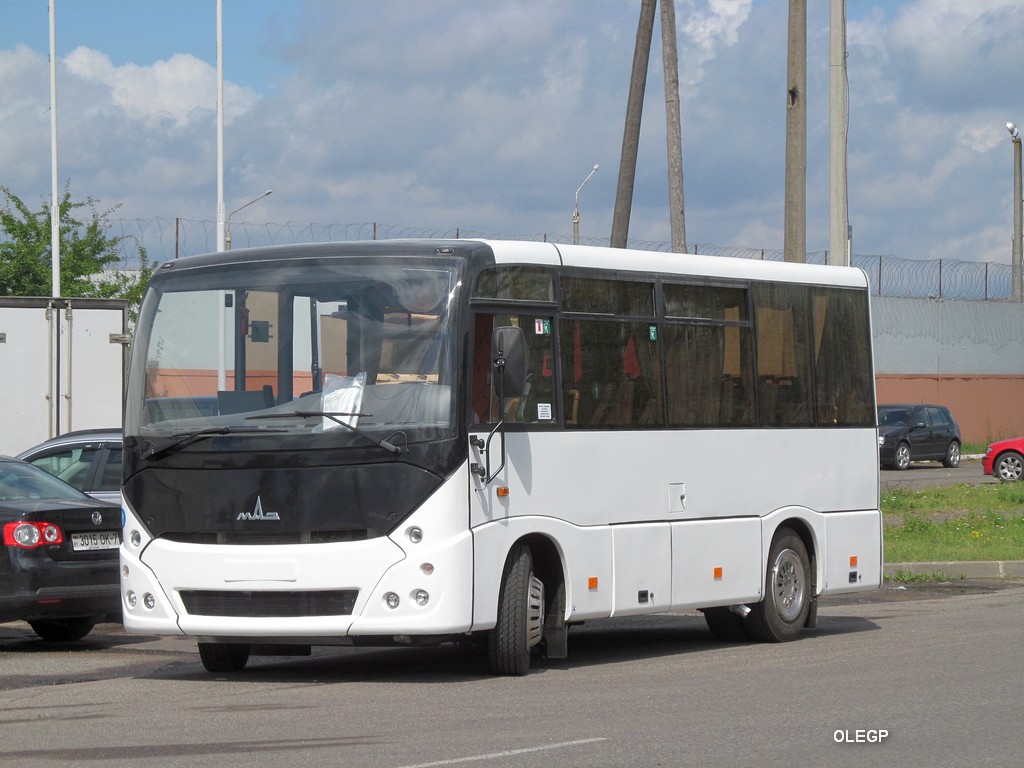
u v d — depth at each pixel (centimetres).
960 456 6053
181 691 1214
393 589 1205
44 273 5372
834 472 1658
